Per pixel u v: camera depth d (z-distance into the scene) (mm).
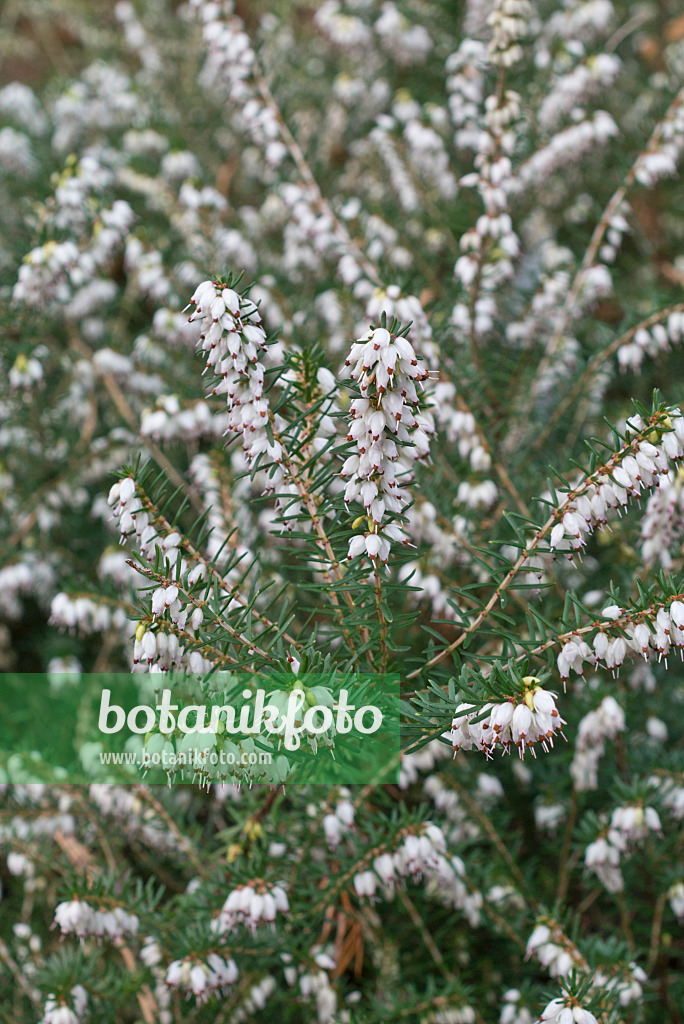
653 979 573
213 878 532
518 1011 522
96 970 532
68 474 706
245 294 457
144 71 1090
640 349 588
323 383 465
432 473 561
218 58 626
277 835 535
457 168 827
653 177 618
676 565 545
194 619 457
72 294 716
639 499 458
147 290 706
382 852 509
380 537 448
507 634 464
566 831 573
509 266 612
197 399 601
